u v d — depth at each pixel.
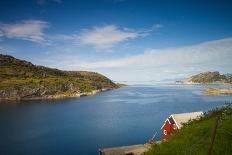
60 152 57.38
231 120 20.89
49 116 105.25
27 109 129.12
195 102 138.38
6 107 138.75
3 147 61.97
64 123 89.50
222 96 176.38
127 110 115.00
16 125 87.69
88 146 61.44
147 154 20.72
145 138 67.19
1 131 78.88
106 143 63.44
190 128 22.38
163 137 51.84
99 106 134.50
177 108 116.19
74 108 129.25
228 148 16.58
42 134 74.25
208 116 24.78
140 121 88.56
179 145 19.58
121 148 47.72
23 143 65.12
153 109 115.31
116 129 77.75
